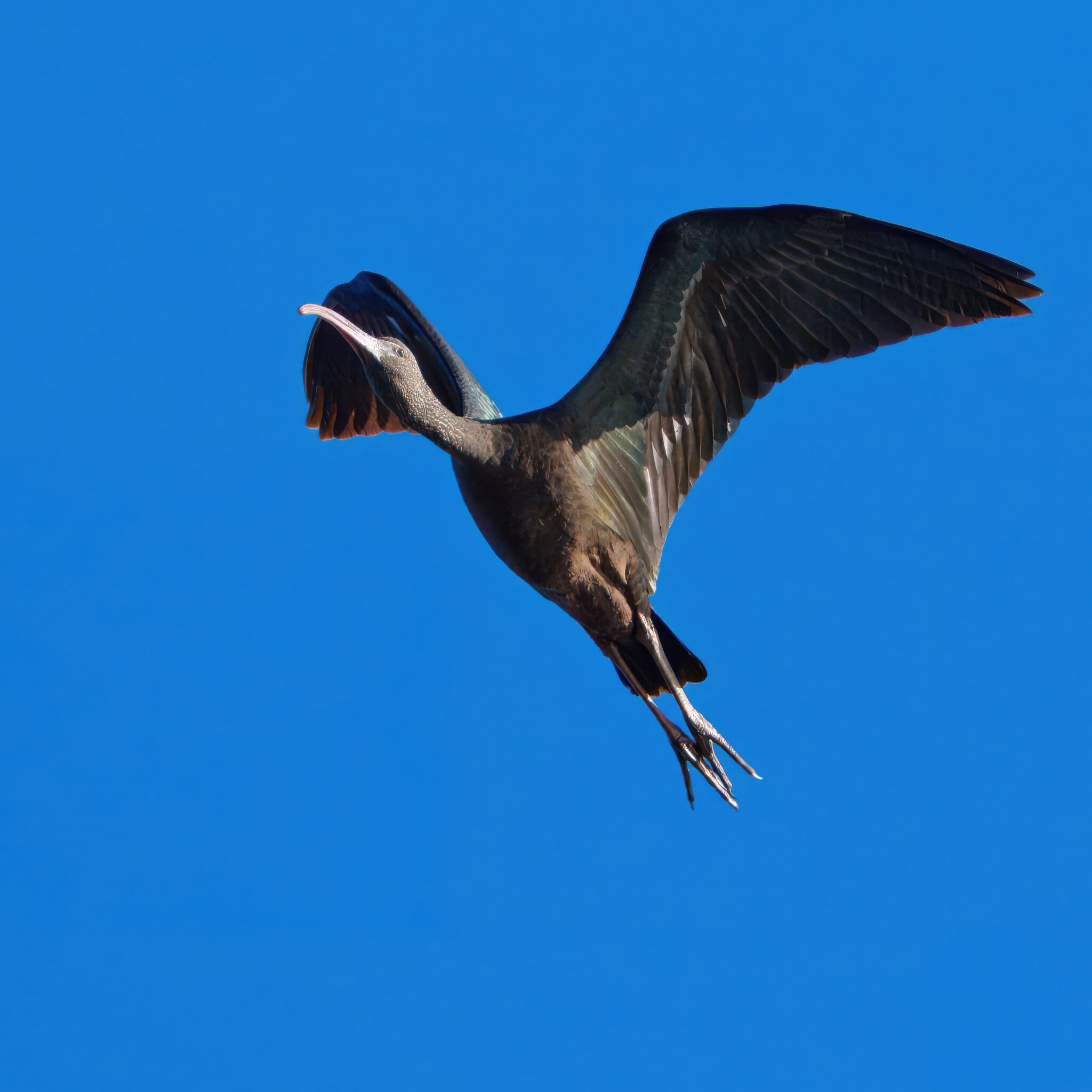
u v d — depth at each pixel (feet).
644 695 47.37
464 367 51.01
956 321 42.50
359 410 52.90
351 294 52.44
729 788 46.62
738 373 45.60
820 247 43.29
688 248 43.83
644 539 45.68
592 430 45.16
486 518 44.70
